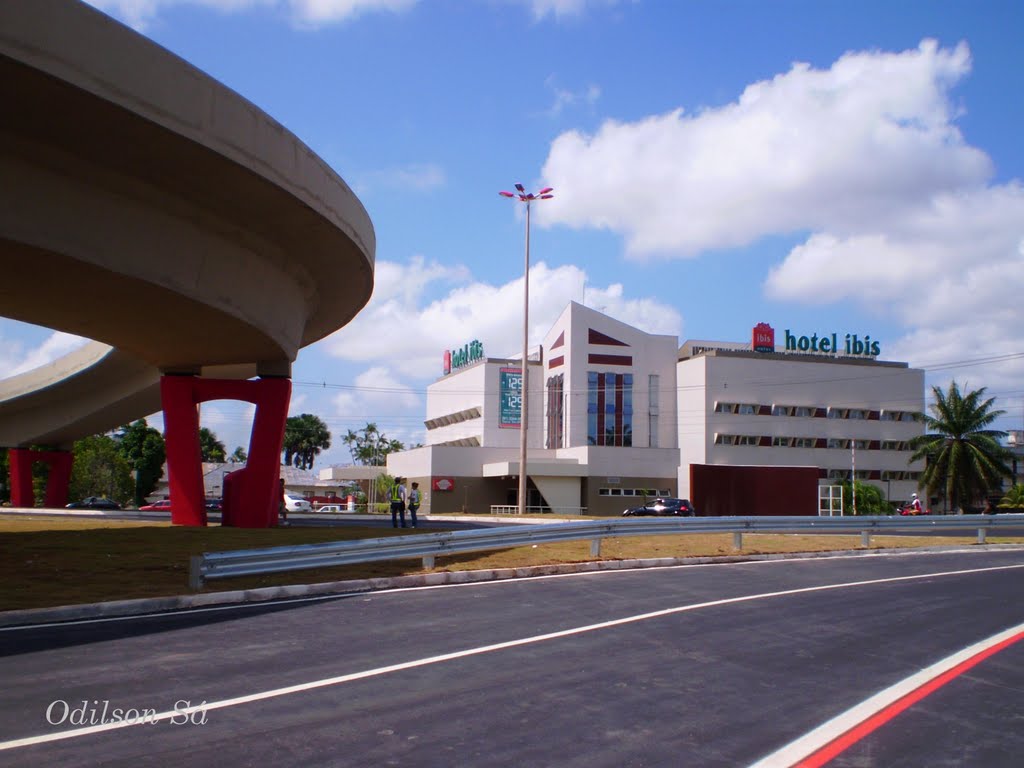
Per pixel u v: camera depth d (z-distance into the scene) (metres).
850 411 72.94
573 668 8.76
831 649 9.95
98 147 16.33
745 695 7.84
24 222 15.98
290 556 14.27
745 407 69.88
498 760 5.96
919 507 61.41
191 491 29.62
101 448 72.19
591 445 66.62
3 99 14.38
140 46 15.25
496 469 61.16
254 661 8.89
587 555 19.31
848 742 6.51
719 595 14.18
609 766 5.89
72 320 22.88
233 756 5.95
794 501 51.66
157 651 9.36
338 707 7.20
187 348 26.92
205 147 16.55
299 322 28.20
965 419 62.94
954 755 6.25
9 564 16.11
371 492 78.06
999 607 13.24
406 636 10.32
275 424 28.98
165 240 19.30
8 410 49.81
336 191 21.69
